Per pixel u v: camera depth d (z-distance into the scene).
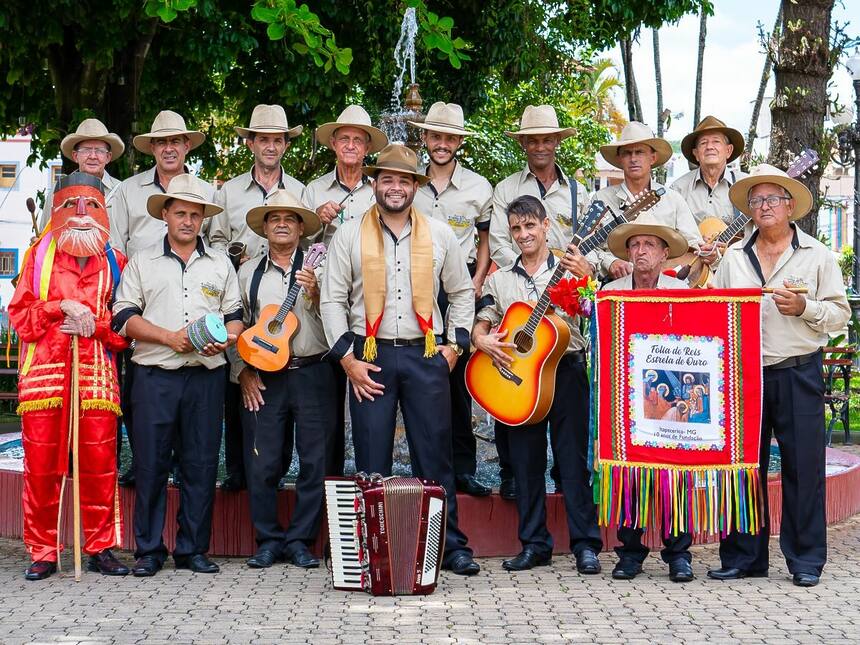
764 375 6.29
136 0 11.85
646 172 7.34
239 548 7.12
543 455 6.73
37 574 6.39
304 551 6.77
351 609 5.63
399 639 5.03
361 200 7.41
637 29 15.74
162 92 14.54
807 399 6.25
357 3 13.35
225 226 7.46
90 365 6.61
